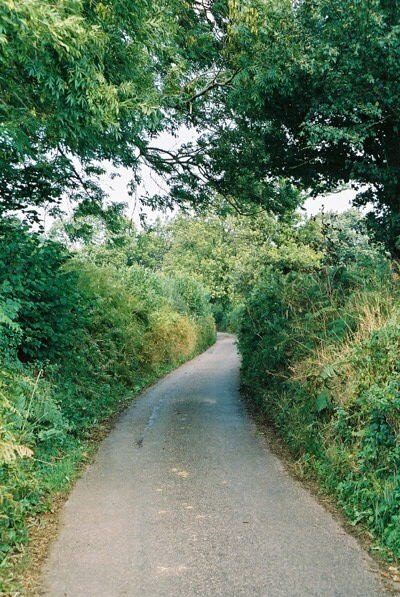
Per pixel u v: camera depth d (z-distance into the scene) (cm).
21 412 668
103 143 947
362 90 945
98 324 1473
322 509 599
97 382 1305
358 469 607
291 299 1141
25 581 420
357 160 1094
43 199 1139
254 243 3406
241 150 1314
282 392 1058
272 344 1166
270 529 536
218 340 4881
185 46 1080
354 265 1143
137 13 752
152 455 833
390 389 574
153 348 2105
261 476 726
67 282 947
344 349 760
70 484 674
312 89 991
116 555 470
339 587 416
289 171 1241
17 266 853
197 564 453
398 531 491
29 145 850
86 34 623
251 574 436
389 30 894
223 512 584
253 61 1006
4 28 518
